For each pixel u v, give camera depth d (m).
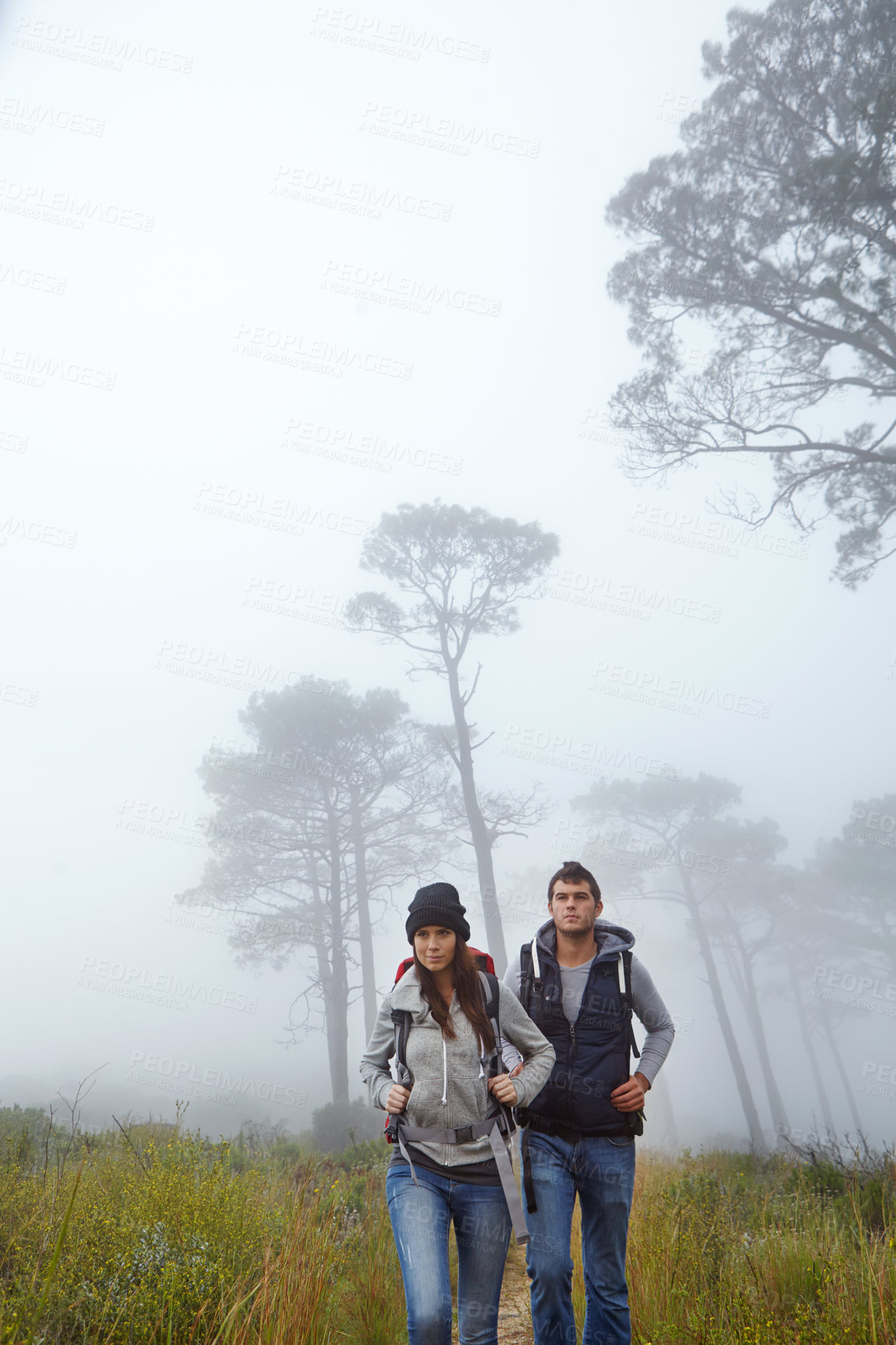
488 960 3.07
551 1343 2.99
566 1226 3.05
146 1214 4.00
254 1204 4.57
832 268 16.50
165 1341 3.07
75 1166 5.13
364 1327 3.86
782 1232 4.50
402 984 2.98
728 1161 9.60
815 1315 3.00
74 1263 3.37
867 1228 5.07
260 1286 3.39
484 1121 2.82
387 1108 2.82
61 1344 2.93
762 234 17.09
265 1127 21.75
